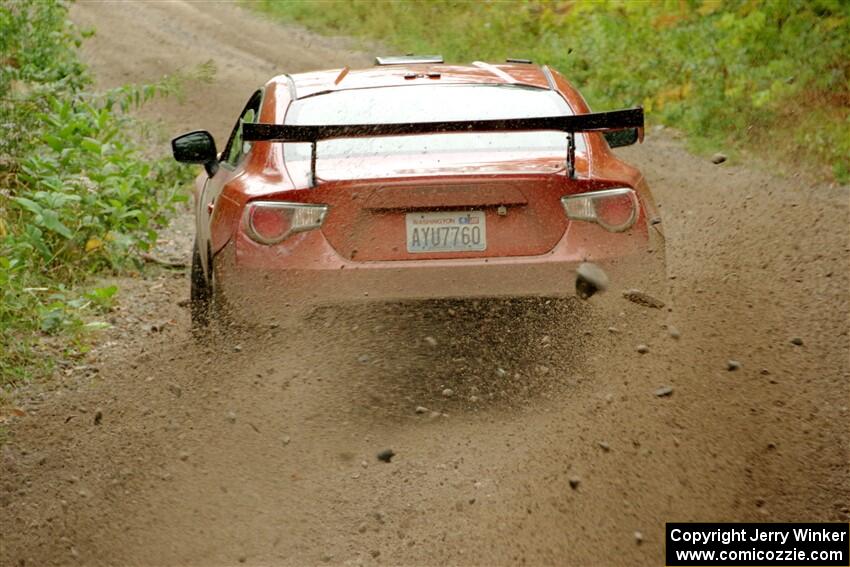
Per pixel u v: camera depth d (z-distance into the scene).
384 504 14.02
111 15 87.31
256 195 17.33
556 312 17.97
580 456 15.19
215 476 15.02
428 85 20.09
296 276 16.97
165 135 47.47
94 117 33.88
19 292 23.50
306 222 17.05
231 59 71.88
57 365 20.98
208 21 86.31
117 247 28.84
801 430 15.92
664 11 55.72
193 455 15.73
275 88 20.78
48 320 22.91
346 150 18.14
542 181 17.02
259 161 18.62
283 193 17.11
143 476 15.19
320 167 17.66
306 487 14.58
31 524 13.98
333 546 13.04
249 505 14.14
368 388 17.42
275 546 13.08
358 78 20.67
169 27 83.56
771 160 38.84
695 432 15.87
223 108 56.62
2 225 26.31
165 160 36.72
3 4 35.84
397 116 18.97
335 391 17.33
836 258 25.55
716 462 14.89
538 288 17.02
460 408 16.89
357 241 16.98
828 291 22.92
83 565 12.84
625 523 13.28
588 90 53.88
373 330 17.83
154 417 17.36
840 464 14.80
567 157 17.20
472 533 13.18
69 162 29.83
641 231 17.55
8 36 34.34
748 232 28.77
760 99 43.59
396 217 16.97
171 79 36.22
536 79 20.52
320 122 18.83
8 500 14.72
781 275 24.36
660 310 17.78
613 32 57.03
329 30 82.00
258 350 18.14
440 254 16.98
